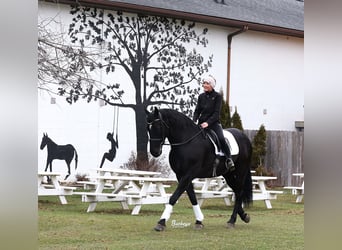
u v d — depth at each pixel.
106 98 19.75
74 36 19.05
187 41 21.75
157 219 11.62
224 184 15.07
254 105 23.89
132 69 20.34
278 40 24.83
